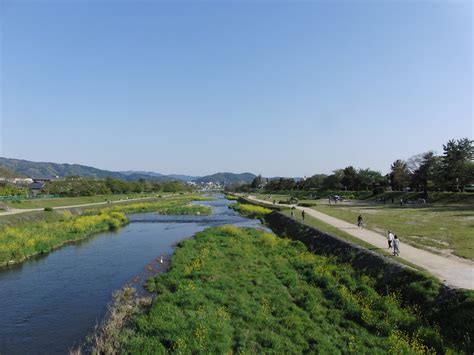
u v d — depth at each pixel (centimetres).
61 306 2138
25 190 9338
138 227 5728
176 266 2805
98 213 7181
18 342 1686
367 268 2319
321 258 2878
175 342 1502
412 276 1903
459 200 6725
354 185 12181
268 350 1425
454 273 1906
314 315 1780
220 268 2622
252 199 12019
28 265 3119
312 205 7475
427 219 4341
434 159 7894
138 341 1538
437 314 1570
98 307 2114
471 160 7375
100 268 3005
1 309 2100
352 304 1845
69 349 1603
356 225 4075
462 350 1309
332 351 1415
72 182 11431
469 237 2942
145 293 2295
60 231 4516
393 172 10250
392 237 2592
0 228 4366
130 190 15775
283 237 4338
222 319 1712
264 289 2167
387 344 1448
